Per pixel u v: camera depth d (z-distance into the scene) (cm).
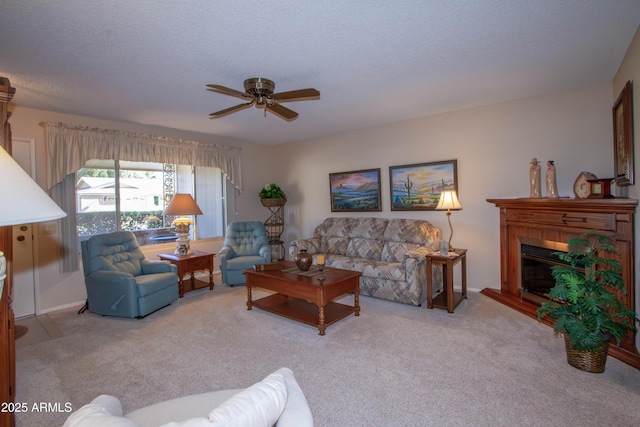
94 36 215
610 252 256
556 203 299
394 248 421
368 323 315
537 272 343
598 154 331
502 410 183
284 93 263
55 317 349
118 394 206
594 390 200
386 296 380
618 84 292
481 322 311
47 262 370
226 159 550
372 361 241
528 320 314
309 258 345
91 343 282
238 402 85
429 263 355
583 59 268
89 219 413
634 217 243
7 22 196
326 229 511
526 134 370
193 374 229
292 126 485
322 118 442
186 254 438
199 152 510
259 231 516
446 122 425
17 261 351
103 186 425
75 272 391
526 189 373
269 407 88
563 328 226
